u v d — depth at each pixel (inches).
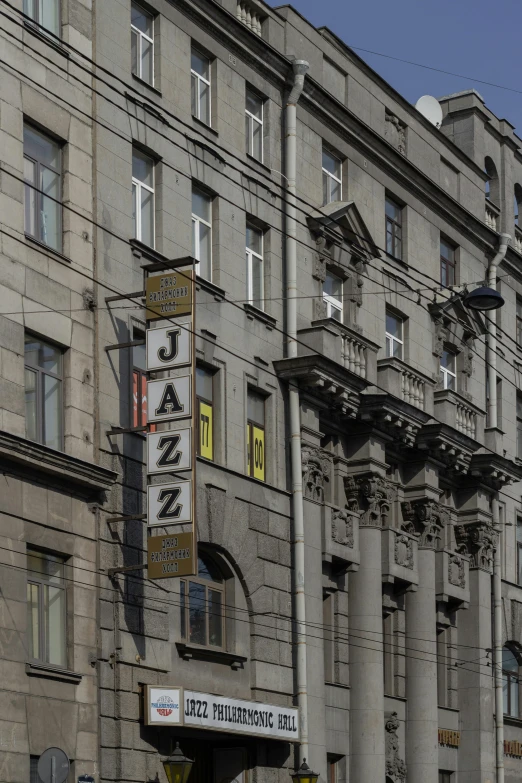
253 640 1323.8
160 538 1138.0
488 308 1465.3
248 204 1408.7
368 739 1471.5
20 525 1049.5
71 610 1095.0
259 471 1387.8
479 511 1772.9
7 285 1064.2
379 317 1633.9
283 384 1427.2
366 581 1510.8
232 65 1409.9
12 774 1007.6
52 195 1144.2
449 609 1742.1
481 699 1733.5
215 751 1330.0
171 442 1145.4
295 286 1444.4
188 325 1149.1
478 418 1784.0
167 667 1196.5
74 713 1082.7
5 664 1017.5
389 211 1705.2
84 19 1200.2
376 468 1533.0
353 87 1630.2
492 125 2034.9
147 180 1278.3
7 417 1045.2
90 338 1154.7
